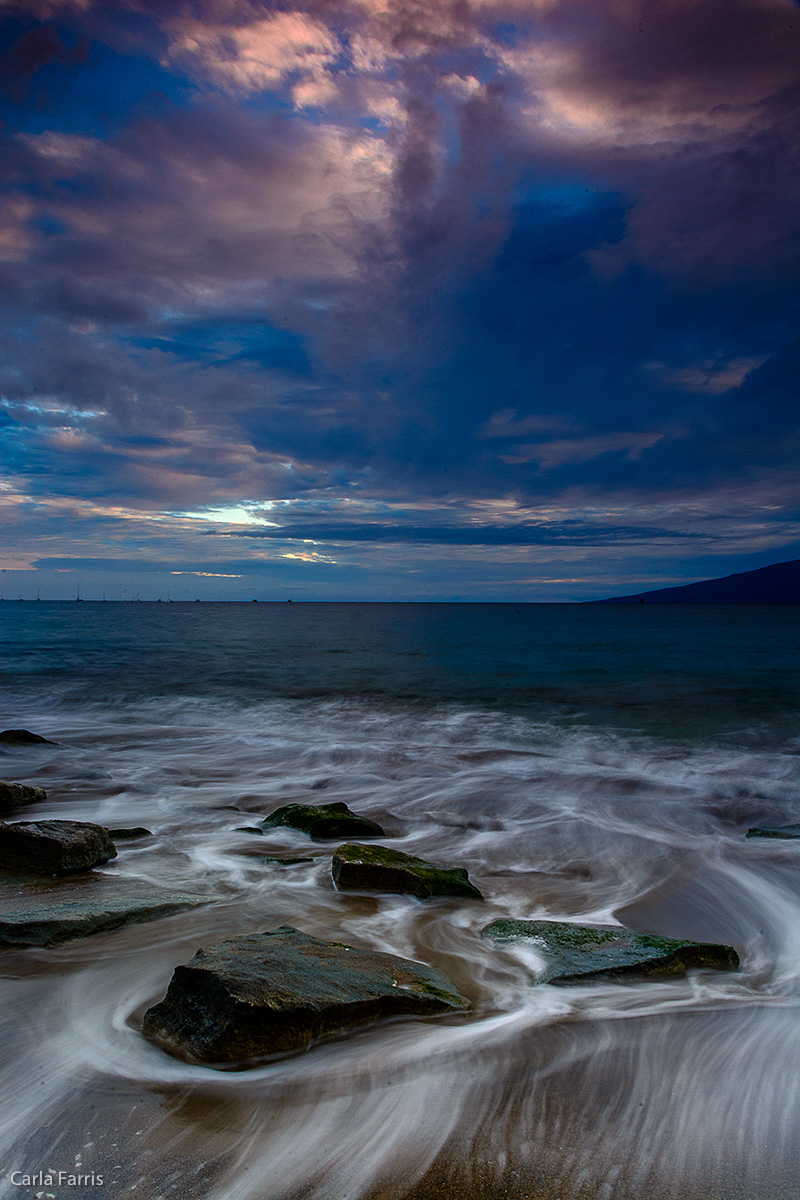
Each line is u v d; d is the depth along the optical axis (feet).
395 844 28.14
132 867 22.82
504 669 96.78
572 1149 8.98
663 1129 9.46
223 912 18.28
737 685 79.46
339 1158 8.70
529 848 27.73
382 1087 10.37
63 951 15.05
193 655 116.26
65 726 55.52
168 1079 10.37
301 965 13.21
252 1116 9.53
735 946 17.99
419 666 100.89
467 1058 11.37
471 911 19.90
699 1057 11.61
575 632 207.21
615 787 37.91
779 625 260.21
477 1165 8.61
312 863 23.71
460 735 52.70
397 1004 12.65
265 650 129.49
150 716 60.54
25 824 22.77
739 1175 8.50
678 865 25.39
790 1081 10.87
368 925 18.28
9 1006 12.71
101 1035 11.69
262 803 34.55
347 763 43.34
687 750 47.39
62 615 350.43
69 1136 9.00
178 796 34.88
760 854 26.71
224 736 51.67
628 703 66.85
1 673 86.48
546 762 43.65
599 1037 12.28
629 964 15.21
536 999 13.96
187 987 11.98
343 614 440.04
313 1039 11.48
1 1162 8.47
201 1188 8.07
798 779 39.88
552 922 18.06
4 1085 10.18
